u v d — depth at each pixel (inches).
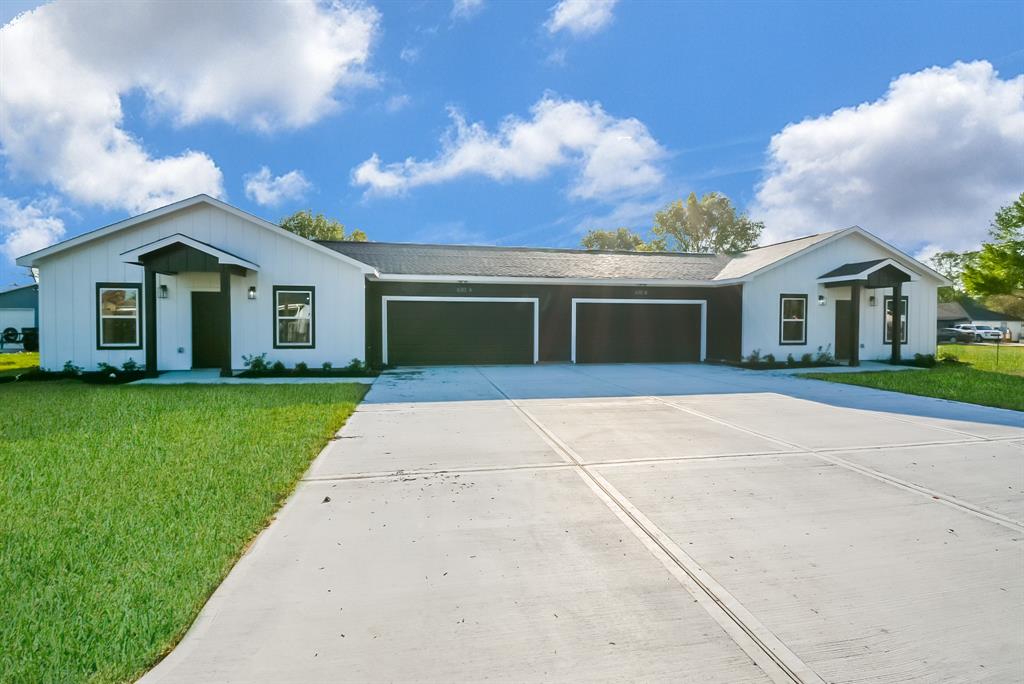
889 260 551.2
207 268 437.7
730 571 109.3
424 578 106.0
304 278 486.6
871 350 614.2
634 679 76.3
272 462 181.8
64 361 458.9
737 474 177.3
